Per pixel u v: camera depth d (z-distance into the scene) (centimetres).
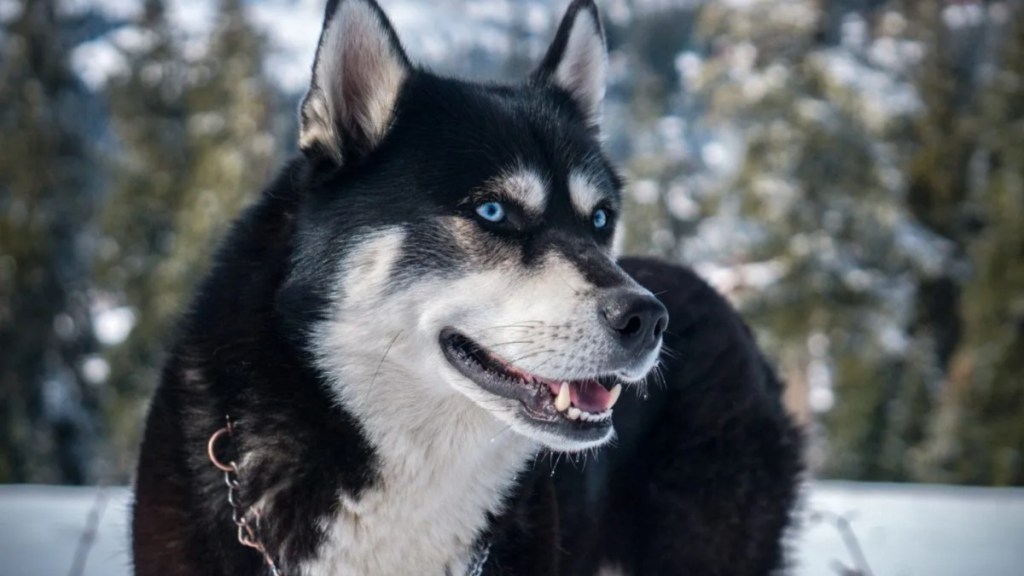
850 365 1969
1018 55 2272
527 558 331
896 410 2011
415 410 312
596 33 388
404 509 313
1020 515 734
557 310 304
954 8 2581
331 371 308
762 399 432
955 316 2352
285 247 321
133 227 2512
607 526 399
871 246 1997
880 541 647
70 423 2158
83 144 2408
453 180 320
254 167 2380
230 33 2725
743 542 417
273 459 306
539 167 330
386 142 325
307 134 325
